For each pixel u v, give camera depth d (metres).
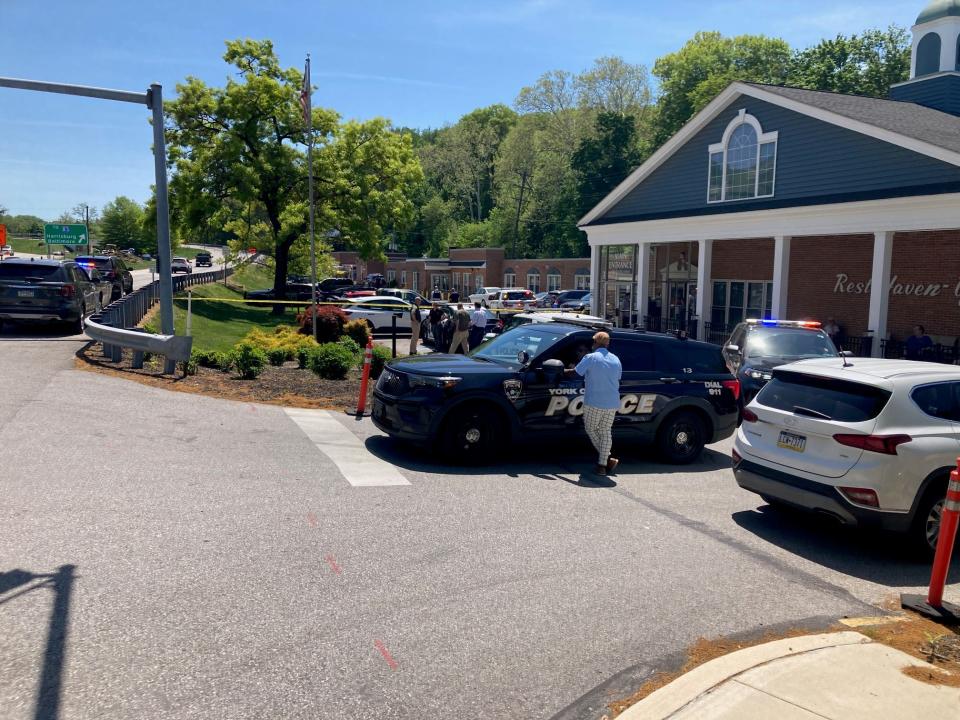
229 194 41.62
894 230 18.66
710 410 10.45
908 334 22.45
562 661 4.63
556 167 71.81
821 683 4.41
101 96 13.95
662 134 63.09
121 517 6.54
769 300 26.75
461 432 9.28
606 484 8.95
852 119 20.45
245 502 7.18
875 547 7.26
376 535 6.55
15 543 5.82
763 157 23.61
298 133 41.75
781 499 7.37
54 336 17.75
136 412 10.56
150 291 27.05
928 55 26.80
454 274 66.50
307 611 5.04
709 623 5.30
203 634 4.64
